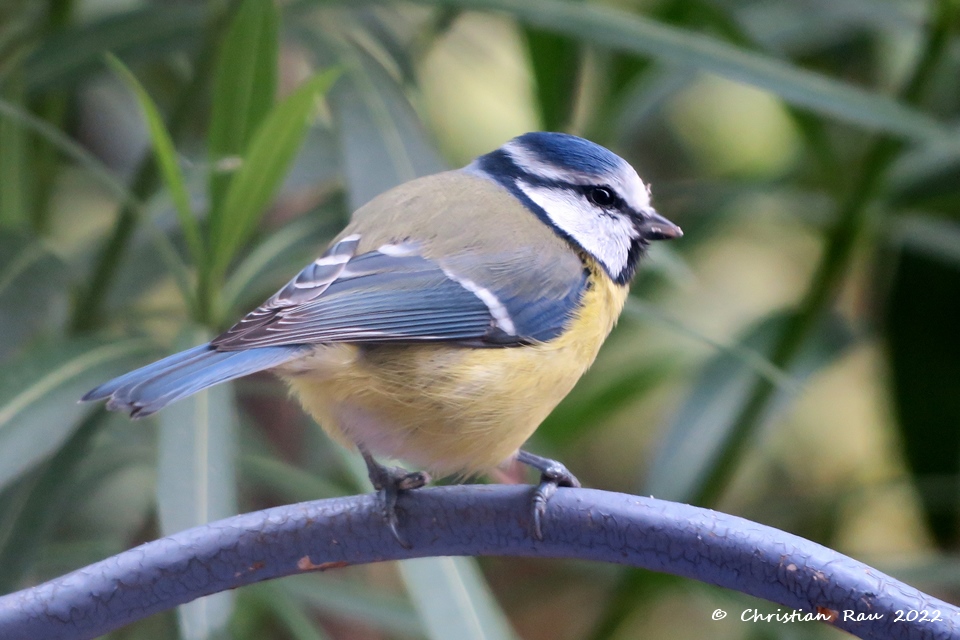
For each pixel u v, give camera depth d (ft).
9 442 7.55
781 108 7.86
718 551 7.45
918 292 7.88
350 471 7.63
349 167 7.66
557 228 7.66
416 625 7.76
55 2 7.79
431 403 7.55
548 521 7.47
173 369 7.50
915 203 7.84
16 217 7.71
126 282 7.77
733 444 7.82
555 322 7.60
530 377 7.58
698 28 7.86
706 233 7.91
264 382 7.79
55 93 7.79
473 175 7.68
